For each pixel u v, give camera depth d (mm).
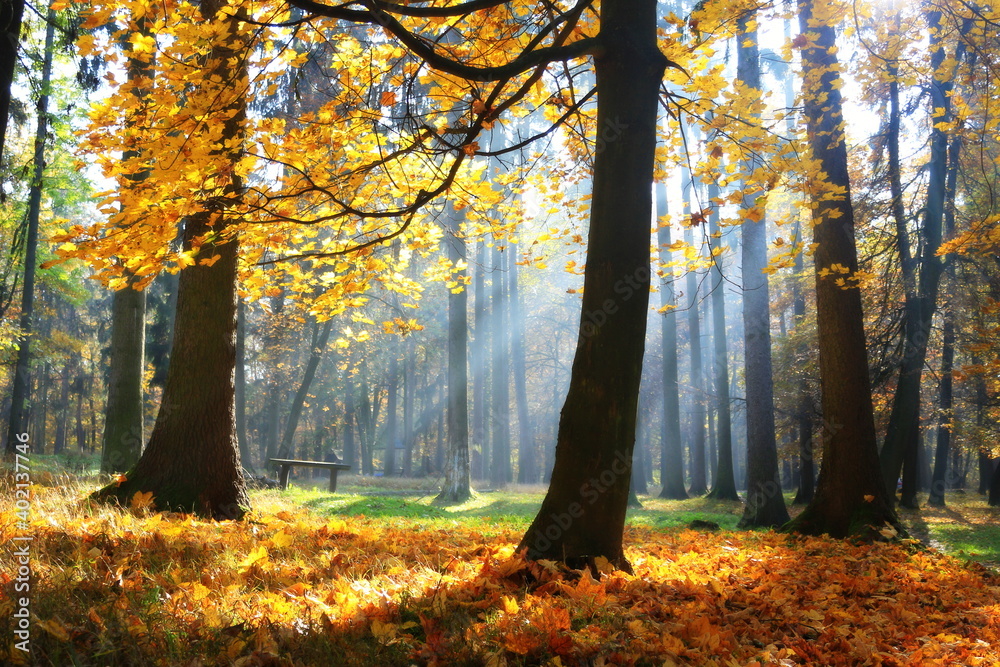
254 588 3836
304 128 5383
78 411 48906
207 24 4379
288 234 6469
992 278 15156
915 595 5367
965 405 21078
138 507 6504
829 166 10094
